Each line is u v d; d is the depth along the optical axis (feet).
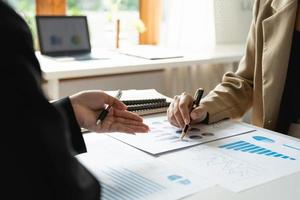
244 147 2.75
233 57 6.78
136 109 3.59
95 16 7.72
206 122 3.37
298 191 2.05
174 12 7.68
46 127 1.28
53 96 5.05
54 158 1.27
